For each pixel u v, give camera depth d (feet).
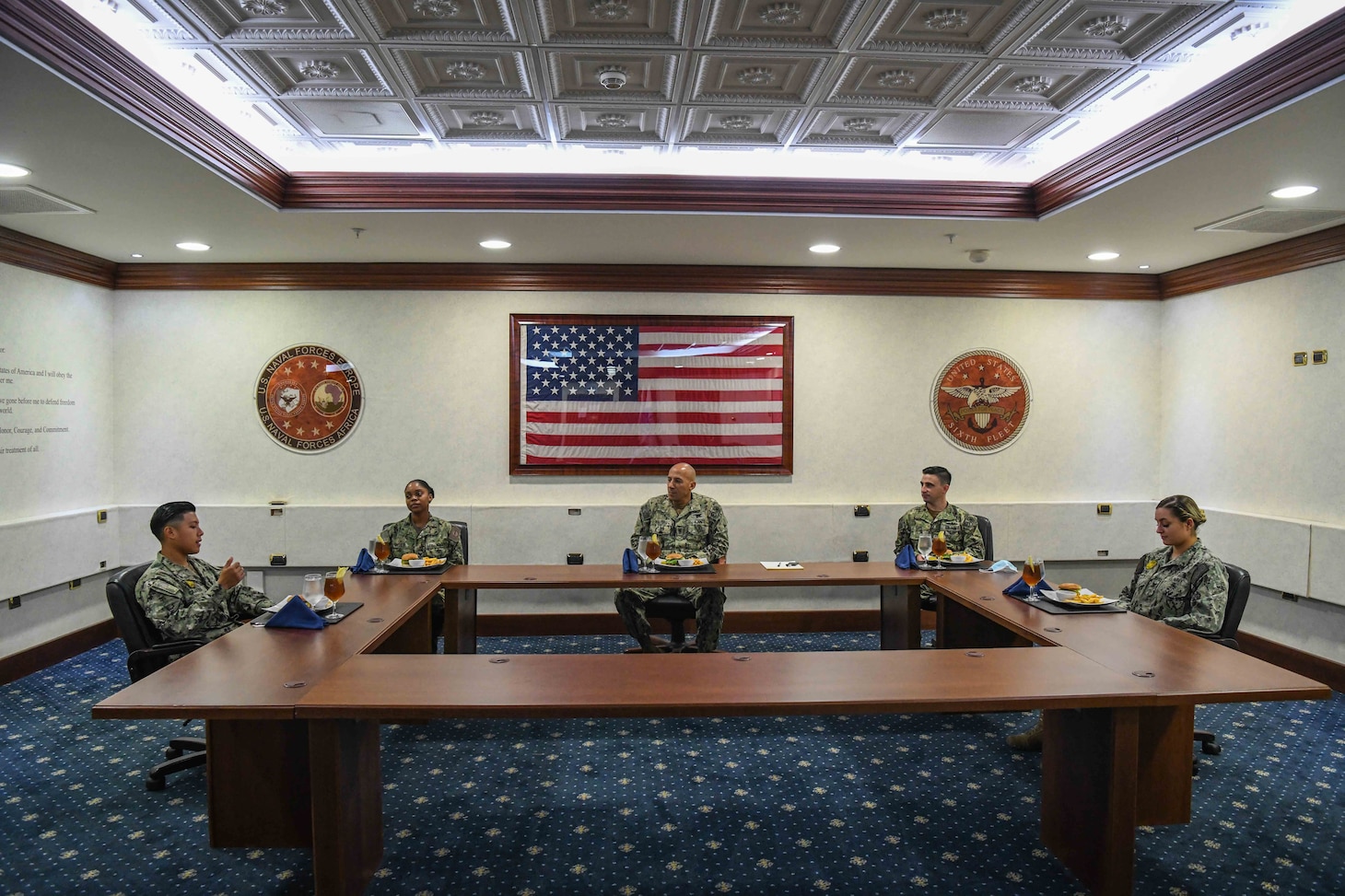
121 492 18.95
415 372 19.21
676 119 12.04
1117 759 8.34
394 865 9.30
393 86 10.86
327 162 13.92
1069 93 11.16
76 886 8.84
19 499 16.05
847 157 13.92
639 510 18.76
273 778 8.98
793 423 19.74
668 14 9.10
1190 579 12.07
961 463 20.03
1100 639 10.16
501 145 13.32
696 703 7.77
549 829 10.18
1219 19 9.09
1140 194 12.90
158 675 8.59
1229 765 12.10
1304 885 8.92
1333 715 14.21
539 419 19.34
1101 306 20.15
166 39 9.61
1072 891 8.82
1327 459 15.57
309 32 9.43
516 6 8.83
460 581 13.80
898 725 13.92
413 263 18.97
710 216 14.46
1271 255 16.66
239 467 19.10
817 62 10.14
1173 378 19.90
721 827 10.25
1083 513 19.99
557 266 19.13
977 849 9.71
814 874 9.15
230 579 11.31
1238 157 11.00
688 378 19.53
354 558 18.83
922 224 14.98
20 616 16.01
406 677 8.60
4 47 7.84
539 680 8.55
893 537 19.76
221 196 13.02
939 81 10.80
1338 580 14.98
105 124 9.86
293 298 19.04
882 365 19.84
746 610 19.63
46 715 13.98
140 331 18.92
